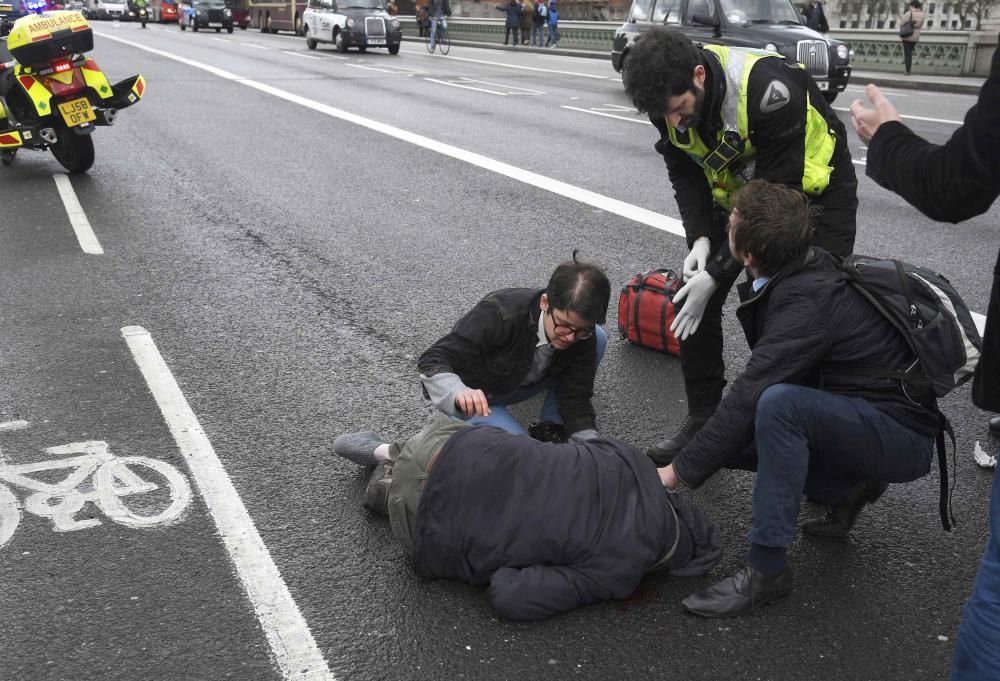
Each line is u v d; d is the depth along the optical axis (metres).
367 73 20.78
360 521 3.53
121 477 3.81
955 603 3.11
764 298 3.10
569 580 2.96
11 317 5.60
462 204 8.52
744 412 2.93
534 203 8.55
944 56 22.44
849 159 3.57
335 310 5.79
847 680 2.75
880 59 23.95
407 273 6.53
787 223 2.91
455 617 2.99
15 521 3.48
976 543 3.46
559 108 15.24
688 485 3.07
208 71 20.20
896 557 3.36
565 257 6.92
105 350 5.12
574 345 3.68
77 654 2.80
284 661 2.79
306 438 4.18
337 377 4.82
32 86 9.06
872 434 2.91
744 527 3.55
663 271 5.35
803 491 3.28
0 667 2.74
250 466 3.92
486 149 11.24
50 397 4.53
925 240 7.43
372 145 11.41
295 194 8.86
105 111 9.34
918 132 12.55
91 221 7.77
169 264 6.64
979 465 3.99
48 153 10.87
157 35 36.84
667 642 2.89
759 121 3.33
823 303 2.92
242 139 11.72
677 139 3.59
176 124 12.77
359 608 3.03
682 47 3.29
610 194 8.93
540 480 3.00
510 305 3.58
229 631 2.91
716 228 3.83
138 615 2.98
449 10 29.30
